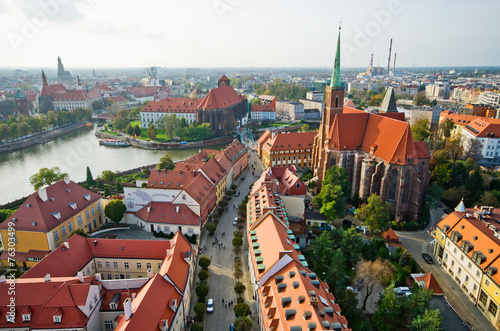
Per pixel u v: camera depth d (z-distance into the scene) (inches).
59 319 2447.1
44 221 3762.3
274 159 7204.7
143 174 7135.8
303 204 4517.7
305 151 7293.3
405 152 4677.7
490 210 3796.8
